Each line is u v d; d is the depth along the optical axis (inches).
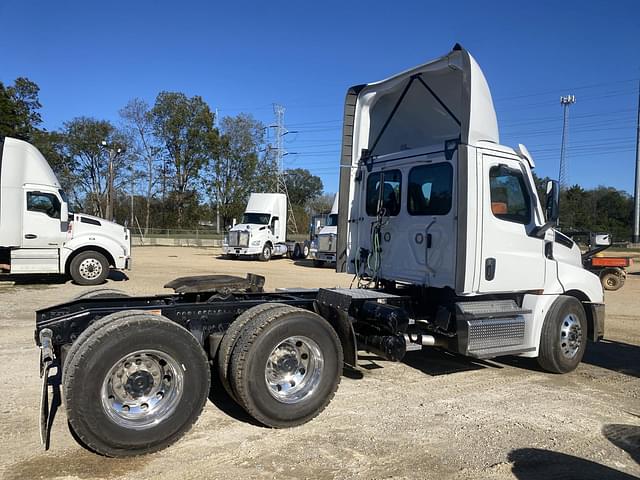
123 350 153.7
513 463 158.7
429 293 248.2
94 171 2404.0
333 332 190.2
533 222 252.5
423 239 242.8
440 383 240.8
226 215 2390.5
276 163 2385.6
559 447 171.6
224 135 2388.0
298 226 2650.1
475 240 226.4
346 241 286.4
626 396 227.9
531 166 251.0
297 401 181.2
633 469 157.3
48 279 594.2
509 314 242.5
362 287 280.4
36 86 2284.7
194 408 164.9
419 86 261.7
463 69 223.9
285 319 179.8
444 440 174.9
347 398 215.6
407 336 232.2
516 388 235.9
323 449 164.7
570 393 230.2
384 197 265.9
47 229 525.7
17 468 146.9
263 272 794.8
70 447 161.0
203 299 233.9
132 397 158.9
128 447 153.6
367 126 284.4
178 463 152.7
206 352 192.4
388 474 149.0
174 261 979.9
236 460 155.5
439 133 267.0
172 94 2294.5
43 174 527.8
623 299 555.8
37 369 239.8
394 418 193.9
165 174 2368.4
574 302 260.8
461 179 222.8
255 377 173.2
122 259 559.2
